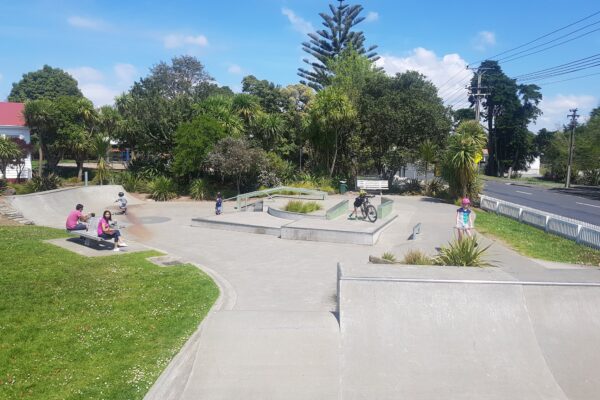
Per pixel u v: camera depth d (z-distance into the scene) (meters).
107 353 6.07
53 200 20.09
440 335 5.61
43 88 70.25
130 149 38.47
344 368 5.14
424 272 6.62
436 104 32.22
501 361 5.27
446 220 18.53
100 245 13.05
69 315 7.39
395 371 5.11
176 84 63.44
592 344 5.53
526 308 5.93
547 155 57.97
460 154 24.62
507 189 40.69
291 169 34.12
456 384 4.93
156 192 28.06
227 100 35.25
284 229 14.95
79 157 39.81
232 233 16.09
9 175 35.62
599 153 43.88
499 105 66.00
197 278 9.82
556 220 16.34
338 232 14.23
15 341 6.36
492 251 12.91
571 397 4.77
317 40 54.78
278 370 5.09
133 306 7.91
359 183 30.52
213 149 28.02
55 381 5.32
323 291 9.13
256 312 6.32
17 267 10.11
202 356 5.31
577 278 6.41
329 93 31.70
